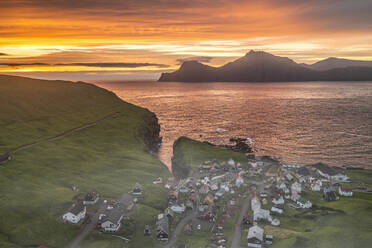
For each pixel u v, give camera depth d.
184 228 118.00
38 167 164.75
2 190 133.50
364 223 116.12
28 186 141.25
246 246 107.12
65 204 128.75
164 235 111.75
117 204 128.50
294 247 103.00
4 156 166.25
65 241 105.88
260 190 158.88
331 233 109.44
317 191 156.62
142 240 109.75
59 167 171.62
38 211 121.00
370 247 100.00
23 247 100.44
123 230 113.44
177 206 133.50
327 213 129.38
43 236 106.81
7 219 113.12
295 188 155.25
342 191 150.38
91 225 116.19
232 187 162.38
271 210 134.75
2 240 101.12
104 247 103.06
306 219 126.38
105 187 153.12
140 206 133.25
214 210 132.00
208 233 117.31
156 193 152.38
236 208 138.00
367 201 139.12
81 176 165.00
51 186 147.25
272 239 109.75
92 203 133.00
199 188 164.00
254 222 120.88
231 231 118.38
